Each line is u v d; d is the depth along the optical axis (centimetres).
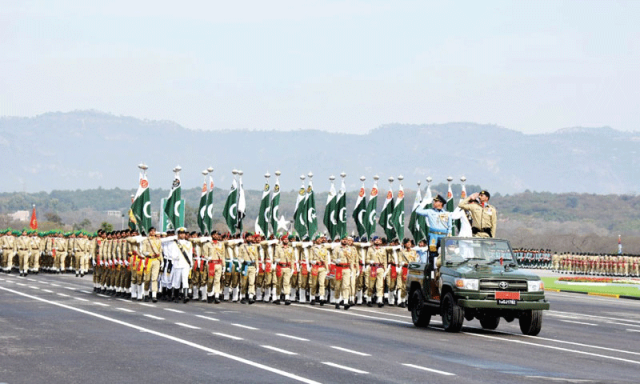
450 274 3116
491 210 3400
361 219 5231
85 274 7756
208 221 5281
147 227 4816
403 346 2641
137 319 3312
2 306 3812
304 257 4688
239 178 5275
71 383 1864
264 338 2738
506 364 2298
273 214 5328
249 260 4538
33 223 8244
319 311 4062
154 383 1872
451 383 1953
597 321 4000
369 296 4581
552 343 2886
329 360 2266
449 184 5175
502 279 3030
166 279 4538
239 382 1894
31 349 2383
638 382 2059
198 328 3003
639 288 7538
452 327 3089
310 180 5328
